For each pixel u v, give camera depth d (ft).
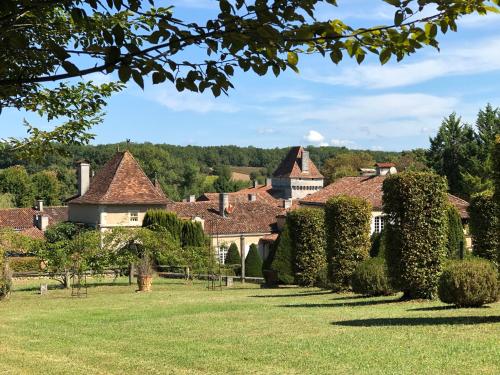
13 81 12.38
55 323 53.88
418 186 61.67
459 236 91.97
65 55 12.41
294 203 201.26
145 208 164.55
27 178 294.25
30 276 134.31
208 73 13.57
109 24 20.61
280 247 104.58
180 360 32.94
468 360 28.73
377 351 31.96
